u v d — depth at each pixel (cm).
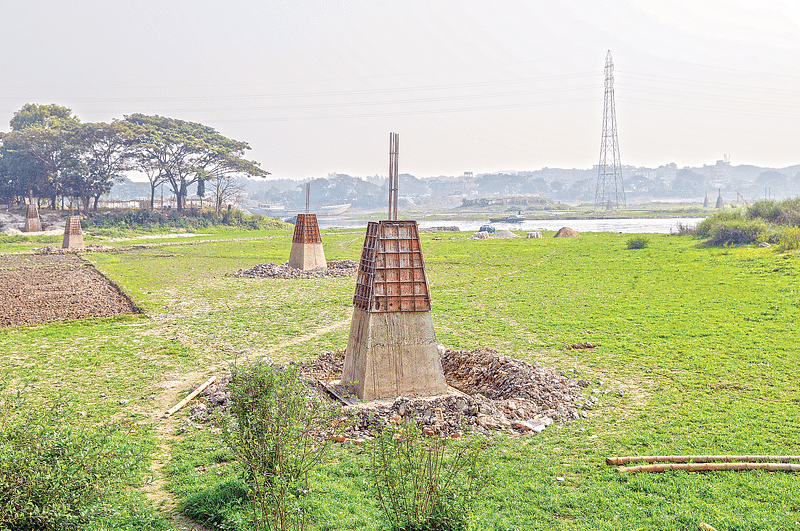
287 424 898
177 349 2084
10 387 1623
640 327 2264
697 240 5744
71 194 10112
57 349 2075
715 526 857
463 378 1714
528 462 1116
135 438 1259
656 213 18400
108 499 855
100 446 887
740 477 1020
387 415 1352
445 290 3369
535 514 907
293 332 2353
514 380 1550
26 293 3347
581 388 1595
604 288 3225
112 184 10544
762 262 3669
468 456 966
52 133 9431
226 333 2342
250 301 3075
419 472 907
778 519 868
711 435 1223
